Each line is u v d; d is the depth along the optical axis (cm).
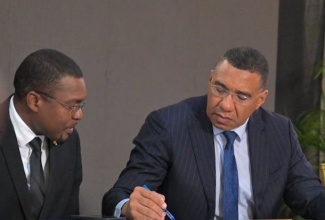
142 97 816
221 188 538
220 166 543
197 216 532
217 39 845
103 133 804
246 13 859
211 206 531
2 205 470
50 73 465
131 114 813
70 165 517
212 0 841
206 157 539
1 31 754
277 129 570
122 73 807
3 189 471
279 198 554
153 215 447
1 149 474
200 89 838
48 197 490
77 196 531
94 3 789
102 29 794
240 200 542
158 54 821
